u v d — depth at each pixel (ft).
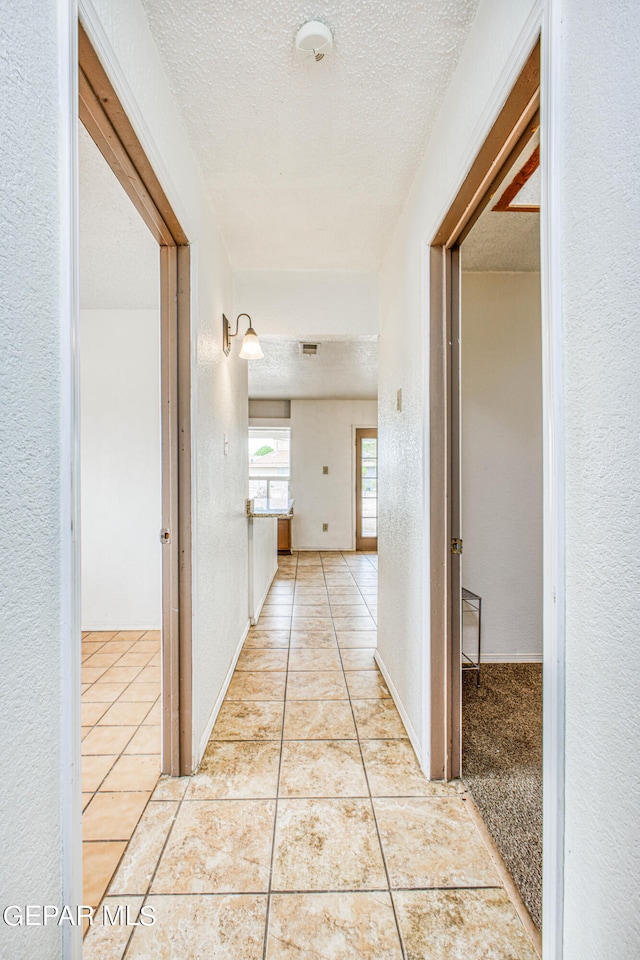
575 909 2.31
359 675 7.89
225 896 3.69
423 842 4.21
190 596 5.20
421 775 5.17
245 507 9.87
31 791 1.98
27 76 1.91
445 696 5.11
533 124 3.33
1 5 1.76
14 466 1.86
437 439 5.20
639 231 1.84
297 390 18.74
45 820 2.07
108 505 10.36
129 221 6.19
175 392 5.20
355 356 12.79
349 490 21.44
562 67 2.32
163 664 5.21
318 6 3.52
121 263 7.63
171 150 4.34
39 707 2.03
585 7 2.13
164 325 5.21
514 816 4.54
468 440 8.42
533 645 8.49
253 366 14.20
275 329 8.37
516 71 2.90
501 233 6.82
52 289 2.10
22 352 1.90
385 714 6.53
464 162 3.92
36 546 2.01
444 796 4.83
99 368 10.32
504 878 3.84
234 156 5.26
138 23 3.42
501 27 3.13
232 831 4.35
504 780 5.09
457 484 5.24
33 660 1.99
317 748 5.69
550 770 2.50
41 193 2.01
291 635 10.01
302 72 4.09
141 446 10.36
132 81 3.30
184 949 3.30
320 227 6.87
